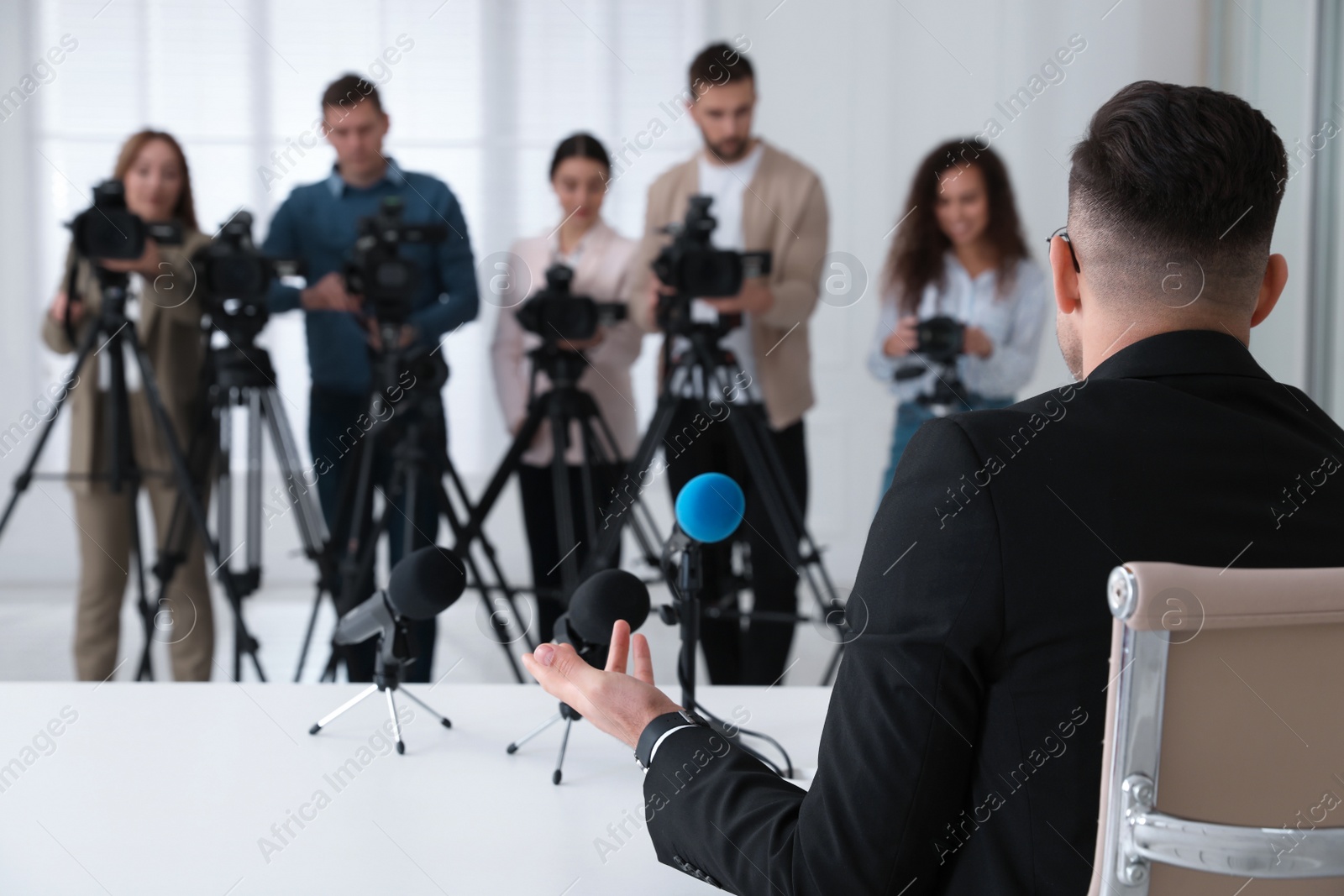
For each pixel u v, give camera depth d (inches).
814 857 24.3
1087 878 23.6
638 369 157.8
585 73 163.8
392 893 30.5
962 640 23.9
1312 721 22.3
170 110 161.2
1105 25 156.9
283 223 110.0
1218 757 21.9
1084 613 23.5
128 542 105.1
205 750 41.0
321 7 161.6
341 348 106.4
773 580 102.0
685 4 163.5
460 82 163.6
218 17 160.7
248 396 96.9
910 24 161.0
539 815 35.8
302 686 49.0
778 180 110.3
